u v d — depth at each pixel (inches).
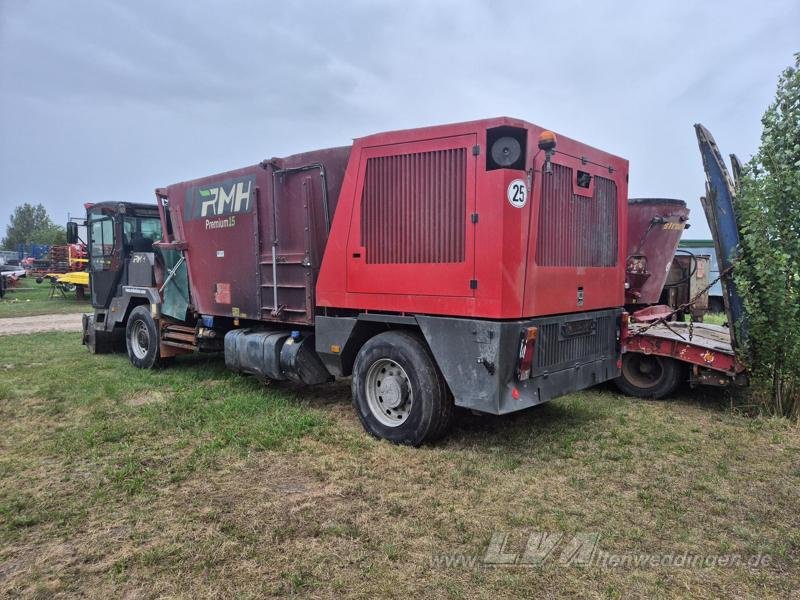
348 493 155.2
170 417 225.5
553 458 181.0
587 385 212.7
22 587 113.5
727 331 287.4
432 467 173.2
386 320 199.5
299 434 204.5
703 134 234.5
